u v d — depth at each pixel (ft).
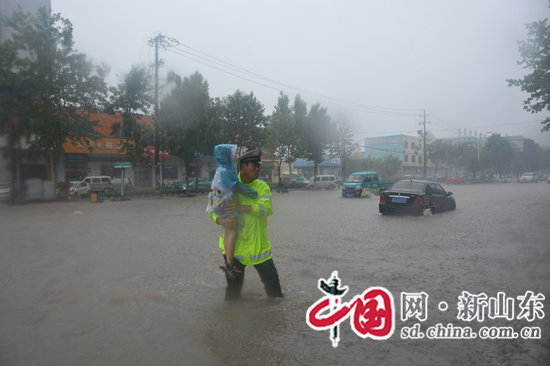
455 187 141.08
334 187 135.13
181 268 17.38
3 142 41.34
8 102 46.83
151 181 118.62
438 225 32.22
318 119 127.44
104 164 108.06
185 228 31.63
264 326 10.28
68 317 11.07
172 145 91.35
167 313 11.34
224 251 11.55
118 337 9.59
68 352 8.76
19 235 27.94
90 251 21.57
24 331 10.02
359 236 26.53
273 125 117.08
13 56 48.37
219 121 95.71
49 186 74.23
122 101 86.89
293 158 122.01
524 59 35.29
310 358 8.46
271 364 8.19
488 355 8.64
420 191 40.96
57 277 15.76
